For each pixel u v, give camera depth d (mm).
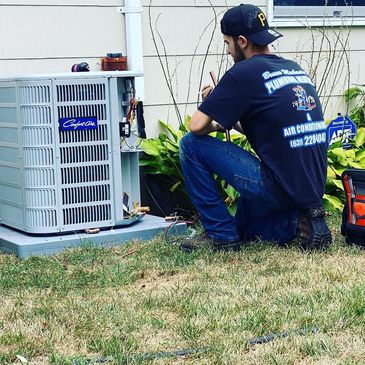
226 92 4738
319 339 3656
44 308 4051
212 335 3730
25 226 5078
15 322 3920
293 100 4781
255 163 4832
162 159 5910
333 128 6355
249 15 4867
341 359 3529
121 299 4188
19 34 5625
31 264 4742
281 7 6730
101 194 5133
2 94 5117
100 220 5145
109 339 3717
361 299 4027
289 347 3605
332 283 4332
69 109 4980
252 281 4395
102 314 3986
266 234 5066
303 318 3867
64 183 5031
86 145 5051
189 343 3686
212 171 4906
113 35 5934
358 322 3834
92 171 5086
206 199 4898
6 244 5027
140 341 3715
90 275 4539
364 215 4918
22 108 4961
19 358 3562
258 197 4848
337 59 6953
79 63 5535
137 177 5391
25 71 5664
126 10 5910
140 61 5980
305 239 4895
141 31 6027
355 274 4457
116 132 5113
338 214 5875
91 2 5836
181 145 4922
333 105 6949
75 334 3785
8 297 4250
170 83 6188
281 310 3963
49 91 4926
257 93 4734
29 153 4988
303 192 4812
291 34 6707
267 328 3801
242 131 5031
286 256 4805
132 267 4660
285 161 4766
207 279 4469
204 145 4852
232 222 4945
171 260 4770
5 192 5258
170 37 6176
